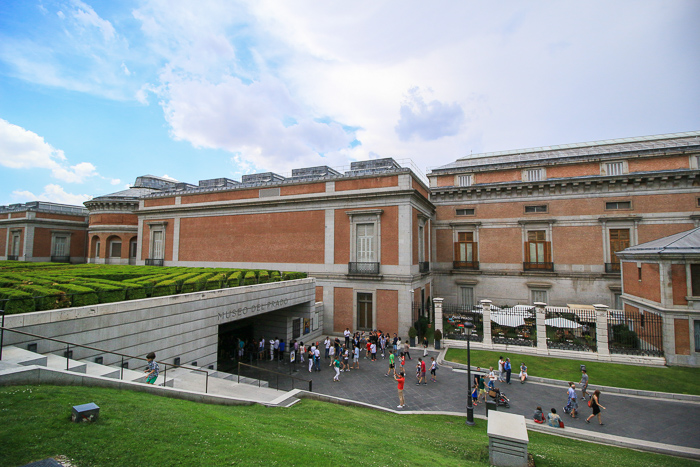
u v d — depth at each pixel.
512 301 29.47
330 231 26.44
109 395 7.47
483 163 35.66
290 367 19.08
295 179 32.41
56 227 48.34
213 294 16.09
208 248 31.41
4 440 4.88
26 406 6.00
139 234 35.38
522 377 16.64
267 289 19.75
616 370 17.47
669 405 13.98
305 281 23.69
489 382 14.46
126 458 5.12
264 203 28.62
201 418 7.34
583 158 28.89
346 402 13.40
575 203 28.11
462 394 15.21
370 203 25.22
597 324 19.41
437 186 33.12
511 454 7.85
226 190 31.25
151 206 34.88
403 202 24.22
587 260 27.44
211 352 15.91
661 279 18.69
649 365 18.14
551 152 33.81
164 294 14.73
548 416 12.40
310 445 7.03
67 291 12.03
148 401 7.74
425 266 28.39
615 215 26.84
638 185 26.33
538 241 29.16
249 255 29.42
